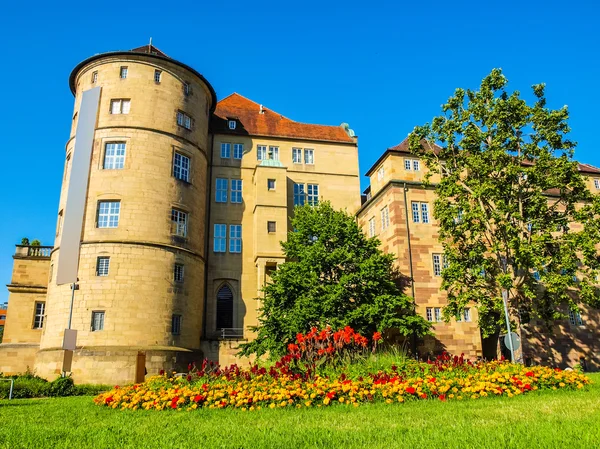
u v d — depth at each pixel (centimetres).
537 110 3075
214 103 4509
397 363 1853
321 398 1468
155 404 1490
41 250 4284
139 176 3578
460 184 3438
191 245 3762
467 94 3325
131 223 3466
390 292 3312
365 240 3450
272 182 4453
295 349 1942
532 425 973
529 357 3812
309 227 3478
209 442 909
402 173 3969
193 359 3522
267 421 1159
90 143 3634
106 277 3312
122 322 3250
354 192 4850
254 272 4341
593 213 2978
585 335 3978
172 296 3494
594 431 895
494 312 3597
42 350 3325
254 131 4800
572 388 1727
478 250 3105
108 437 988
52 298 3466
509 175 3044
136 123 3688
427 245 3769
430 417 1141
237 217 4472
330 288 3081
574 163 2955
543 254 3009
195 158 3994
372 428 1004
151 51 4156
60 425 1190
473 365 1984
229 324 4212
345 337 1939
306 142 4888
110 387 2773
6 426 1190
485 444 820
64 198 3841
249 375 1688
